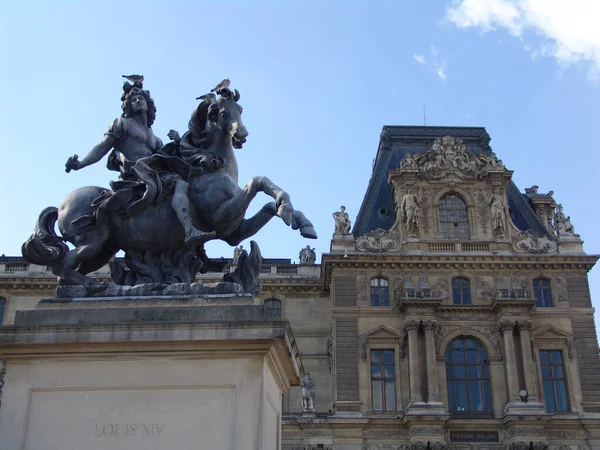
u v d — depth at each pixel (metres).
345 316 51.44
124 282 7.98
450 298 51.84
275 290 58.72
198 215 8.12
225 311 6.86
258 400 6.48
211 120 8.55
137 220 7.91
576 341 51.03
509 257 52.38
